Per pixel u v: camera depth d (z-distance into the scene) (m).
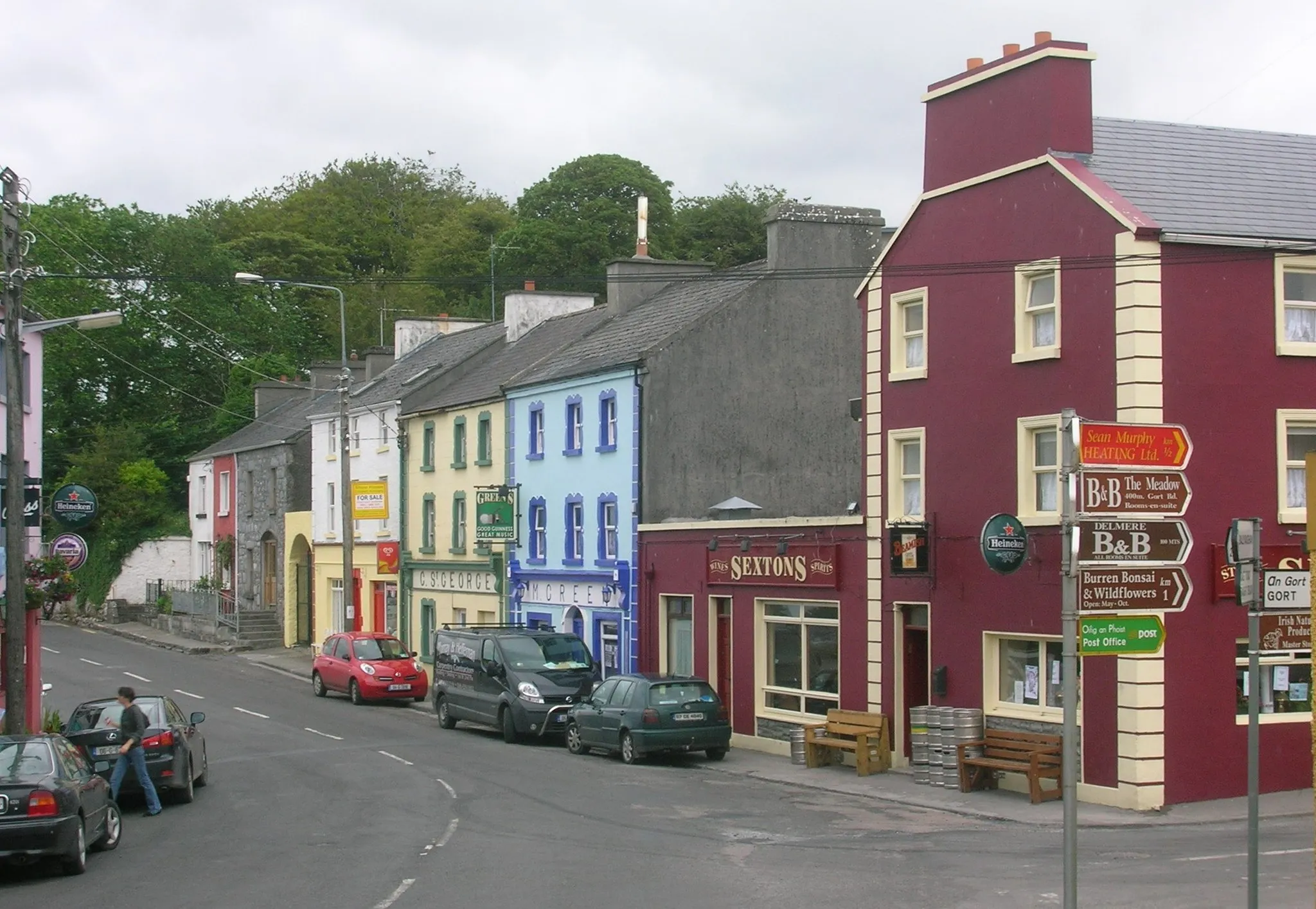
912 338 26.70
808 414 37.72
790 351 37.59
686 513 36.03
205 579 66.62
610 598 36.75
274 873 16.72
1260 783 22.12
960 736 23.64
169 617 64.06
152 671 48.62
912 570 25.22
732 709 31.03
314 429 59.03
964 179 25.36
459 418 46.50
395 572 50.53
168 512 75.12
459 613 46.38
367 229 89.69
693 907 14.24
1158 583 11.09
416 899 14.88
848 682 27.50
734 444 36.75
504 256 74.81
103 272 73.81
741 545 30.80
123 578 71.38
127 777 22.28
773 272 37.44
